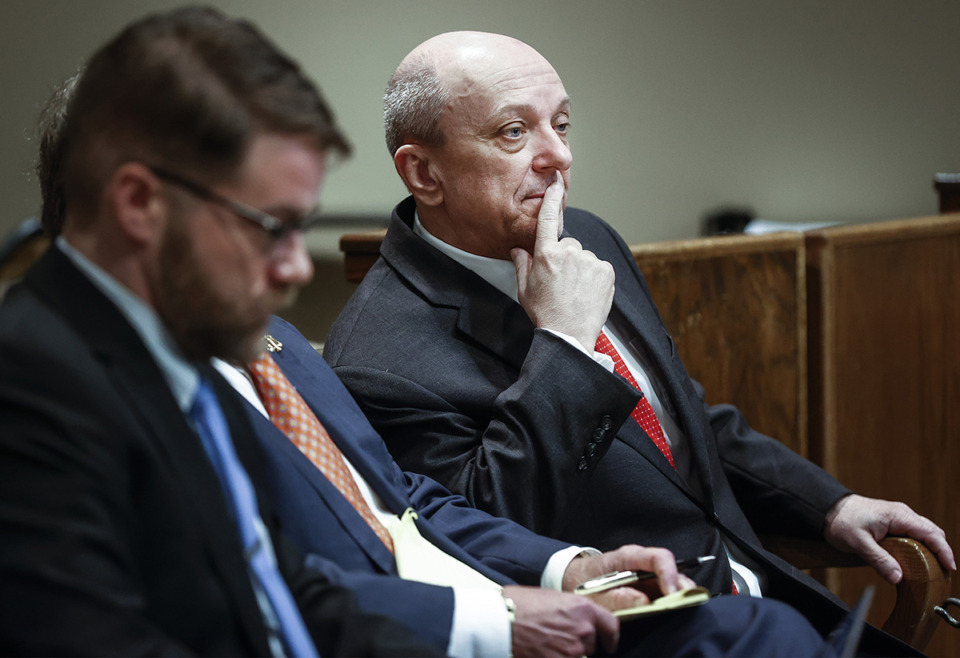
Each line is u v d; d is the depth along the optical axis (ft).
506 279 12.69
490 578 9.96
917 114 39.81
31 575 5.79
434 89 12.06
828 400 16.65
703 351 15.94
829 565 13.14
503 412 11.09
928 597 12.17
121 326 6.77
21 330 6.40
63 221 9.46
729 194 39.45
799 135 39.47
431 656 7.67
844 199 40.01
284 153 6.82
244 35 6.89
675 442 12.91
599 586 9.18
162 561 6.58
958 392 18.43
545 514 11.05
